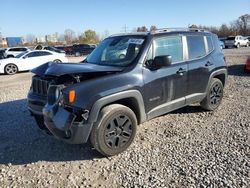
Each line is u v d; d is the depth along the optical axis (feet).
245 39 136.46
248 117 20.29
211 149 15.33
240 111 21.74
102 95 13.97
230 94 27.43
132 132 15.34
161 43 17.28
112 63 16.69
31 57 59.67
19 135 18.38
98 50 18.74
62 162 14.65
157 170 13.42
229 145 15.75
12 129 19.49
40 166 14.33
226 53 89.35
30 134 18.47
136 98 15.38
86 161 14.64
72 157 15.11
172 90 17.51
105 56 17.58
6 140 17.66
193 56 19.35
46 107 14.67
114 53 17.33
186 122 19.60
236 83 33.32
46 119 14.61
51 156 15.33
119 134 14.89
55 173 13.62
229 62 56.44
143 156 14.84
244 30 244.42
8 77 51.83
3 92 33.60
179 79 17.84
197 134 17.49
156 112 16.75
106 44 18.63
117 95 14.46
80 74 14.37
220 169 13.20
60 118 13.83
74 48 127.95
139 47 16.51
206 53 20.52
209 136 17.12
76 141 13.78
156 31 17.67
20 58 58.39
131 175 13.10
